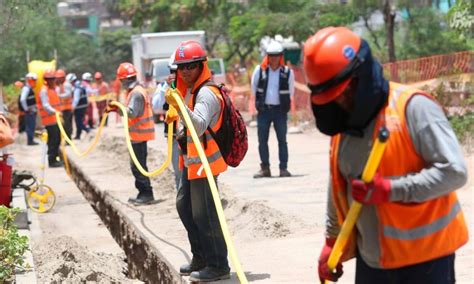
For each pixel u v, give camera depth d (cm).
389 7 3634
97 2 12875
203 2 5775
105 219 1712
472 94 2162
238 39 5081
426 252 482
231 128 866
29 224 1420
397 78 2670
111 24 12219
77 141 3319
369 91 465
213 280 913
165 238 1210
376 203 466
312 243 1083
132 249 1322
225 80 4119
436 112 470
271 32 4550
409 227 479
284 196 1465
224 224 719
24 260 993
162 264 1085
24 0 1855
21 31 1980
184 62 862
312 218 1241
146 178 1535
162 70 3756
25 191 1698
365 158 480
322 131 484
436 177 462
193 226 945
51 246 1127
